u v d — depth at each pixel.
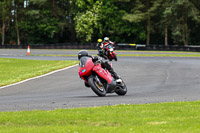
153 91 45.75
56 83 57.06
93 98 37.91
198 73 69.31
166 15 198.62
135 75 67.56
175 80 59.09
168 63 93.31
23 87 52.72
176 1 198.75
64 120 23.86
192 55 129.38
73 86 53.06
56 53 146.00
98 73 37.28
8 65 91.00
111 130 20.25
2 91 48.72
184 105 30.31
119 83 39.16
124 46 178.62
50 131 20.30
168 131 19.78
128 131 19.88
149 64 90.44
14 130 20.66
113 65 87.94
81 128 20.98
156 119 23.64
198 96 39.44
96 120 23.77
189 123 22.05
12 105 33.88
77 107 31.34
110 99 36.75
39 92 47.00
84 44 190.25
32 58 117.50
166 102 33.31
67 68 81.38
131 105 30.88
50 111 27.80
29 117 24.98
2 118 24.77
